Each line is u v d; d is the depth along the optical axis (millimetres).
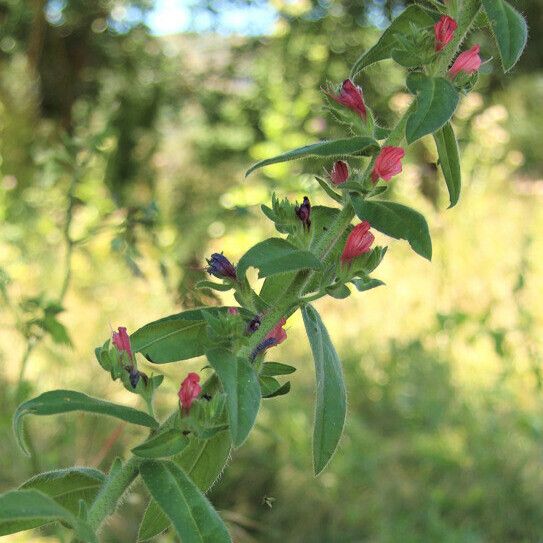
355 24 1320
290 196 984
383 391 1059
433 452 917
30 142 1283
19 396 643
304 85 1344
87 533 240
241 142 1445
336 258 300
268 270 265
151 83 1426
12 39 1387
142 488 741
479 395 1046
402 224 280
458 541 801
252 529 806
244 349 278
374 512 845
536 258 1381
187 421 268
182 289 542
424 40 286
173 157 1459
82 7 1370
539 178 1791
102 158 1075
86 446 769
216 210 1167
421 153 1252
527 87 1532
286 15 1345
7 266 1036
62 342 633
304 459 867
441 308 1200
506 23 276
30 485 291
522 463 893
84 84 1392
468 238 1375
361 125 300
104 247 1117
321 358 276
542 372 1119
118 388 904
